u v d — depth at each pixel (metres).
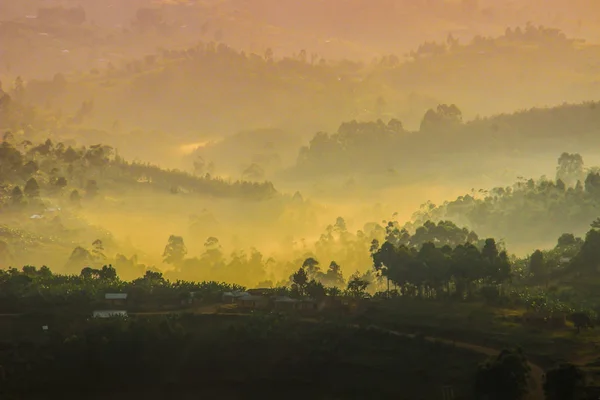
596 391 181.25
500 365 185.62
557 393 182.00
